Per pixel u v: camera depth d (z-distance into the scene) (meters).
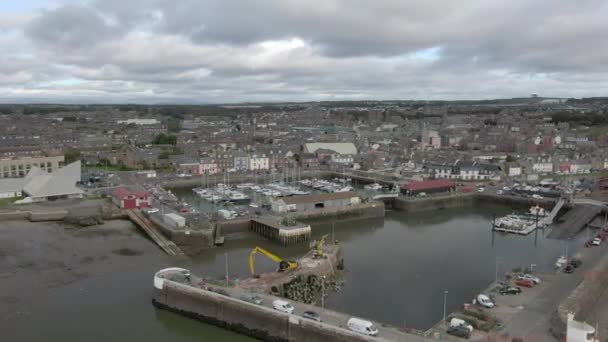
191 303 69.00
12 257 95.06
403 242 111.12
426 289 80.50
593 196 151.12
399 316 69.56
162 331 65.56
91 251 100.00
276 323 61.56
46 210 128.38
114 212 128.25
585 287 70.12
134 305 73.50
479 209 151.00
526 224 123.75
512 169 196.50
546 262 94.75
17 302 74.19
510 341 54.81
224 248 105.12
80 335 64.00
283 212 128.25
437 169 194.38
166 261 94.81
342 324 59.09
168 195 153.12
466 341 55.03
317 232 120.12
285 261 83.31
